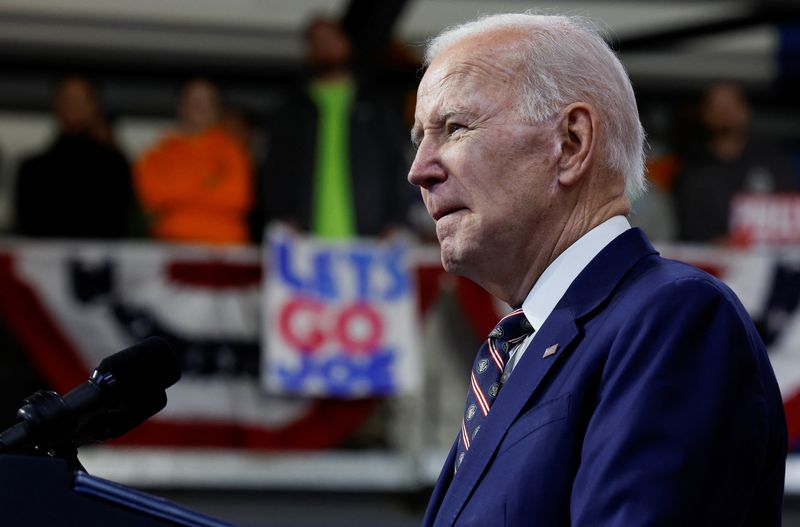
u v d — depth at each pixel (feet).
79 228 36.47
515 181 11.20
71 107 37.24
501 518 9.87
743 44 55.98
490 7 51.21
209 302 34.47
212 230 36.47
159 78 52.11
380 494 33.78
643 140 11.93
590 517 9.12
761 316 36.29
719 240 38.83
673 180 40.50
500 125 11.22
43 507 8.50
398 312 34.71
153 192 36.65
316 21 36.91
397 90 48.32
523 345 11.35
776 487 10.38
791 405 36.09
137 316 34.32
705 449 9.15
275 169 36.09
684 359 9.55
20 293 34.12
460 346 34.81
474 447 10.66
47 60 51.01
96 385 10.52
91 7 51.78
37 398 10.27
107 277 34.42
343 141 36.01
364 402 34.47
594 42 11.61
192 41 52.44
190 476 33.58
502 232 11.25
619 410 9.51
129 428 10.78
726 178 39.42
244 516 33.24
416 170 11.50
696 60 55.47
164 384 10.93
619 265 10.94
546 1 51.65
